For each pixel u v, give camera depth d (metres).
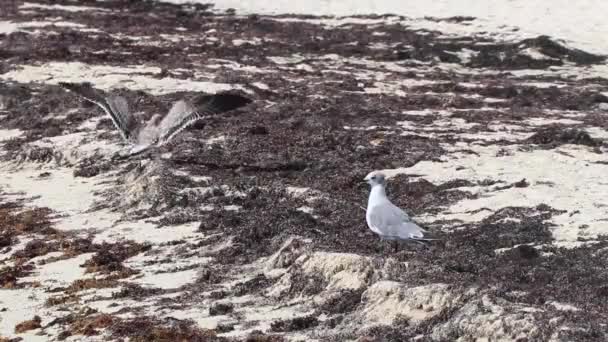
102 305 14.38
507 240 15.77
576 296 12.80
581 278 13.73
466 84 30.48
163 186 19.59
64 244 17.42
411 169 20.91
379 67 32.72
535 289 13.05
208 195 19.28
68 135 24.39
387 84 30.02
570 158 21.61
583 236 15.91
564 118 26.30
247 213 18.03
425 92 29.25
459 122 25.47
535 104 28.23
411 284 13.06
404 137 23.61
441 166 21.06
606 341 11.19
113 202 19.64
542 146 22.80
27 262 16.81
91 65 31.25
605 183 19.48
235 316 13.41
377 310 12.71
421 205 18.44
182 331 12.95
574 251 15.09
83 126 24.92
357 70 31.98
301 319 12.91
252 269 15.37
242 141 22.92
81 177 21.77
